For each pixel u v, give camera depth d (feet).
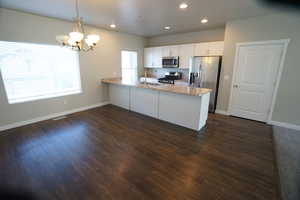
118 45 17.01
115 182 5.83
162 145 8.57
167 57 17.74
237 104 13.08
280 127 11.08
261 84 11.68
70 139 9.13
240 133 10.12
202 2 8.54
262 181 5.94
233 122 12.04
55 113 12.86
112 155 7.57
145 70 21.18
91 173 6.30
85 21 12.55
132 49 18.80
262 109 11.94
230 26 12.24
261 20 10.84
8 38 9.80
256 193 5.37
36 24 10.85
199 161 7.17
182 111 10.91
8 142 8.70
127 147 8.32
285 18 10.01
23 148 8.10
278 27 10.32
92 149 8.09
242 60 12.19
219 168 6.69
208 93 10.84
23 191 5.41
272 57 10.92
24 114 11.12
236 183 5.83
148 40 20.88
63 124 11.33
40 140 8.96
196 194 5.32
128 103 14.98
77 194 5.28
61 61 13.12
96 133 9.95
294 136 9.67
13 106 10.57
